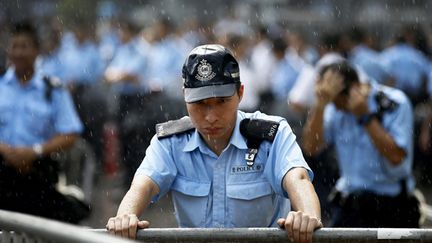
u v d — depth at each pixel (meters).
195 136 8.55
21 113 13.88
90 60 33.25
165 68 30.38
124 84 26.84
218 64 8.01
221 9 52.34
